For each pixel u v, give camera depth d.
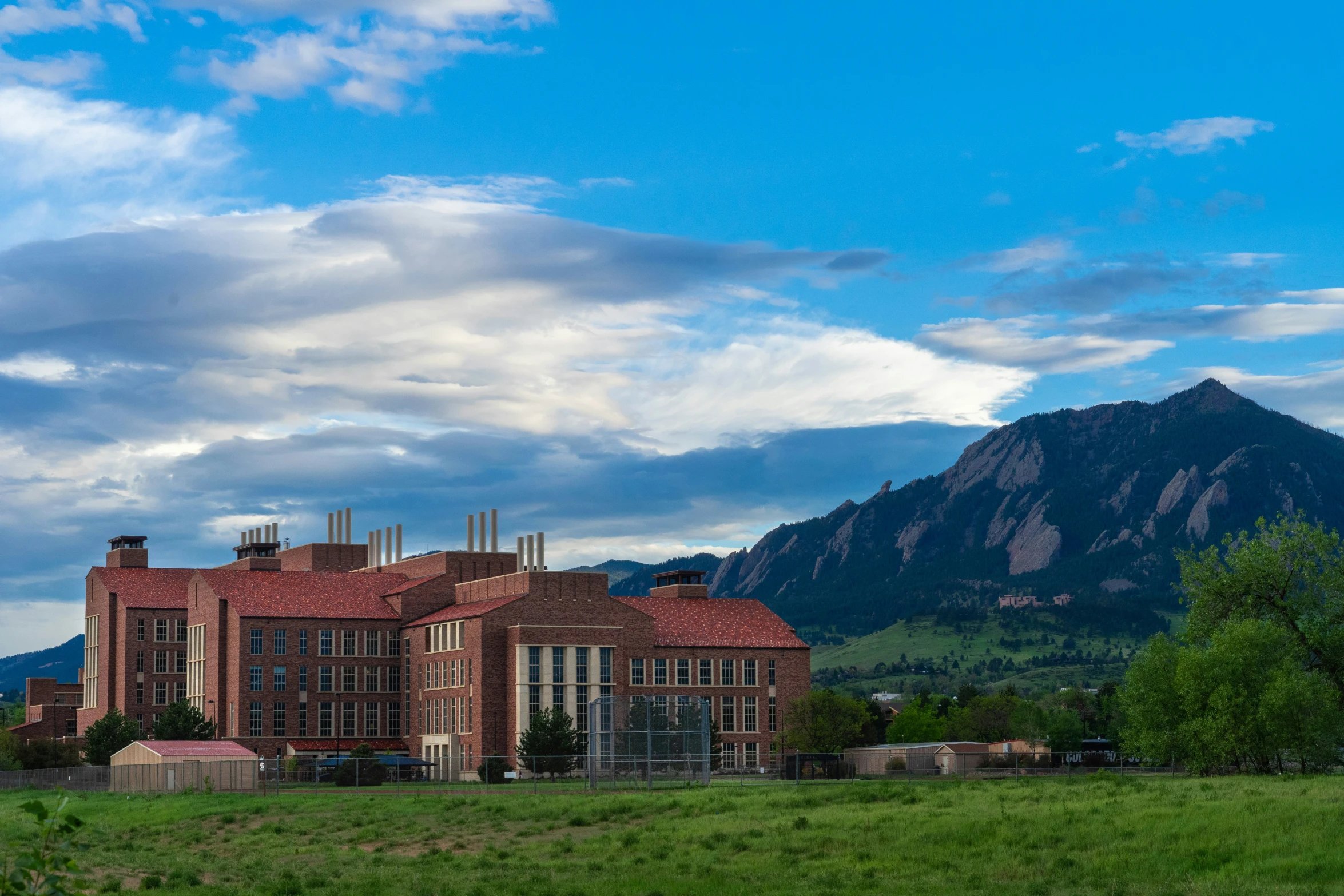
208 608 177.50
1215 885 46.41
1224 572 115.94
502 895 50.22
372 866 63.19
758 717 171.88
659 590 192.38
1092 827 59.09
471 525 191.38
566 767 141.25
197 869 64.00
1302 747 99.44
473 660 159.38
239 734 167.38
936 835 60.91
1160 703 108.19
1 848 63.69
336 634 174.38
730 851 62.19
